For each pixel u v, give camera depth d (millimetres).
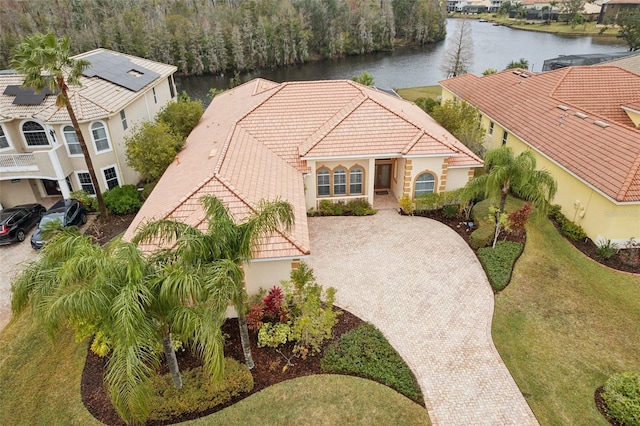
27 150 26672
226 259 11492
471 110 31734
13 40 68188
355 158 23938
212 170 19422
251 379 13984
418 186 24688
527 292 18438
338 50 88875
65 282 9875
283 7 83625
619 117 29375
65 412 13508
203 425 12805
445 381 14438
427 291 18609
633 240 20594
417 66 79375
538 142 26422
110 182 28219
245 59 79625
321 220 24547
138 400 9477
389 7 92812
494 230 22094
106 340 13289
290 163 24094
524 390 14109
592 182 20922
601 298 17969
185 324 10203
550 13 120062
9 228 22906
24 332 17000
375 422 12953
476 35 108000
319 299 17016
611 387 13484
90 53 33438
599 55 54156
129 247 10352
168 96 37531
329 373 14516
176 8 85188
